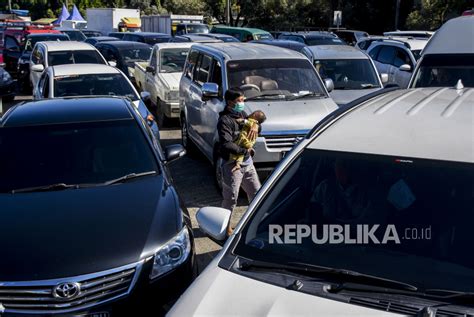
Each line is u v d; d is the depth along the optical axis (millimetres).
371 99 3832
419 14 35250
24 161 5043
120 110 5828
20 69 18484
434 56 8031
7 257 3807
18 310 3648
